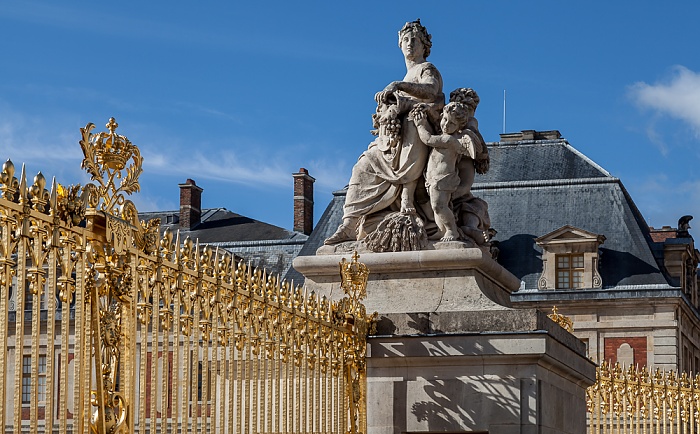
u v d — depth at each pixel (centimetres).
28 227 833
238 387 1126
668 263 5947
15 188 823
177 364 1009
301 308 1262
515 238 5988
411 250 1439
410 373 1401
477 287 1416
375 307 1434
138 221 980
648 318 5728
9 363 1741
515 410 1359
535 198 6088
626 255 5859
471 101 1509
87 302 919
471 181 1499
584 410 1633
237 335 1128
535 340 1355
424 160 1466
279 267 6150
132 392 950
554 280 5847
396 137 1464
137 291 966
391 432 1392
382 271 1448
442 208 1444
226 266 1107
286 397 1206
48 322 855
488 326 1379
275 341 1202
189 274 1038
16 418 821
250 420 1216
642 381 2170
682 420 2331
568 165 6178
